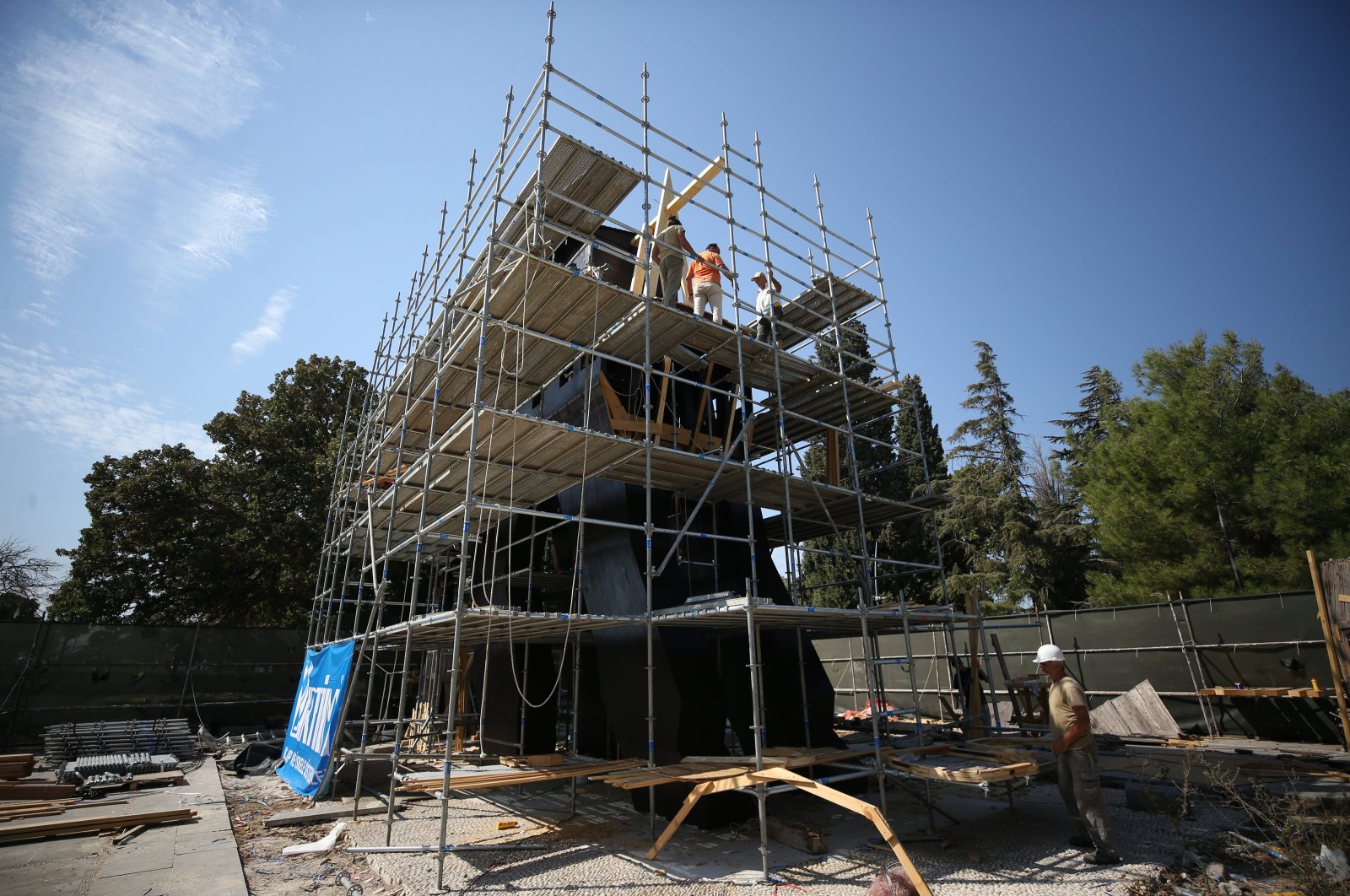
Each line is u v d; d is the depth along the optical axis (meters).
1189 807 7.84
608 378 11.47
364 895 6.23
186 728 15.45
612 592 10.15
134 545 23.05
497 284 9.88
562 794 10.50
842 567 27.28
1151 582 19.25
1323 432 16.92
